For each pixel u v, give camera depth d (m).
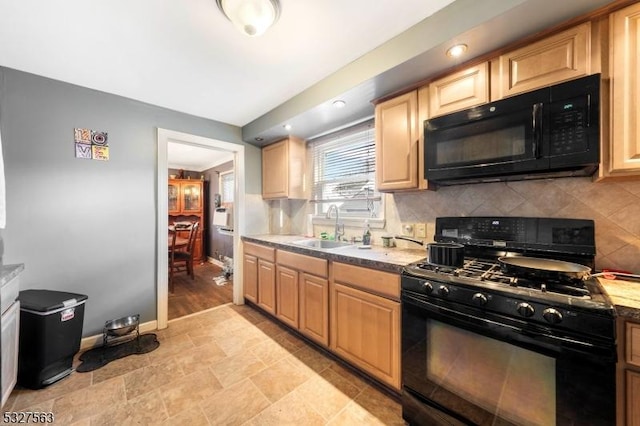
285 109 2.37
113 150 2.22
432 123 1.53
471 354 1.13
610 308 0.83
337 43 1.54
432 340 1.25
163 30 1.42
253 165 3.18
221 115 2.70
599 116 1.04
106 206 2.20
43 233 1.93
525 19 1.12
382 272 1.53
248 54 1.65
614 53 1.04
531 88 1.22
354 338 1.70
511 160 1.25
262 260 2.67
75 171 2.05
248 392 1.58
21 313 1.63
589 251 1.26
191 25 1.38
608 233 1.26
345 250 1.99
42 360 1.60
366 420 1.38
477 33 1.21
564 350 0.90
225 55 1.66
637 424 0.83
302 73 1.88
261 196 3.26
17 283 1.57
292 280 2.24
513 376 1.02
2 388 1.35
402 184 1.75
